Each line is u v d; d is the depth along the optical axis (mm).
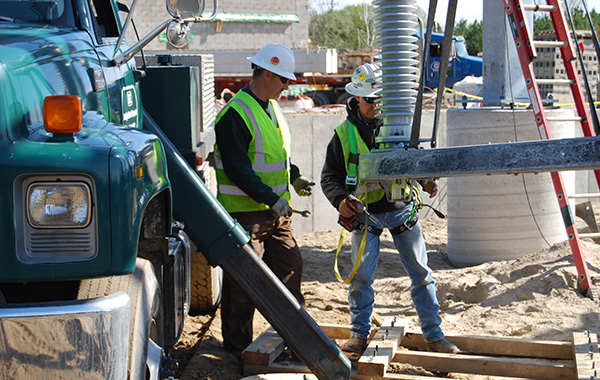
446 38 2943
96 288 2652
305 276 7168
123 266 2270
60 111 2297
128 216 2289
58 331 2123
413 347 4531
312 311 5695
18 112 2354
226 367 4316
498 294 5617
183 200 3346
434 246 8500
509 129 7016
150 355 2816
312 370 3365
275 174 4363
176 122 4211
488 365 4094
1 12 3285
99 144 2348
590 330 4656
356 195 4281
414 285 4387
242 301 4434
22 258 2213
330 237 9180
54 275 2217
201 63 5133
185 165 3408
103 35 3840
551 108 7340
